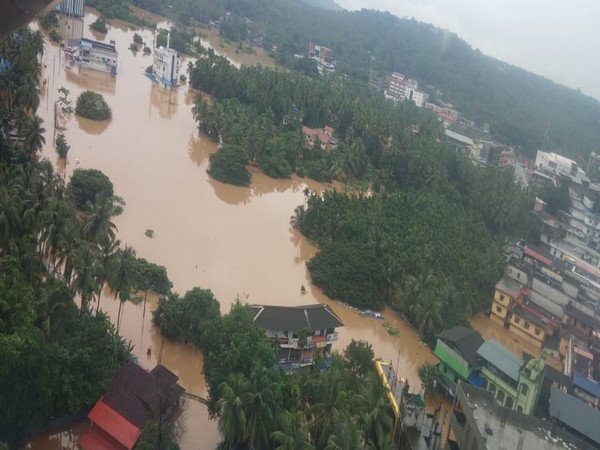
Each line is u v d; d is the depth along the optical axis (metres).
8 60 123.38
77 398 51.09
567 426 60.44
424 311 86.69
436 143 172.62
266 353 57.47
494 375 69.25
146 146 133.38
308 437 51.75
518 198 140.75
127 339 68.31
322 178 144.88
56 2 16.72
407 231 109.19
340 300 92.31
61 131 126.62
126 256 62.97
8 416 45.44
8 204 64.94
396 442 54.12
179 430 55.97
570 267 118.31
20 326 48.31
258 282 90.50
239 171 127.69
